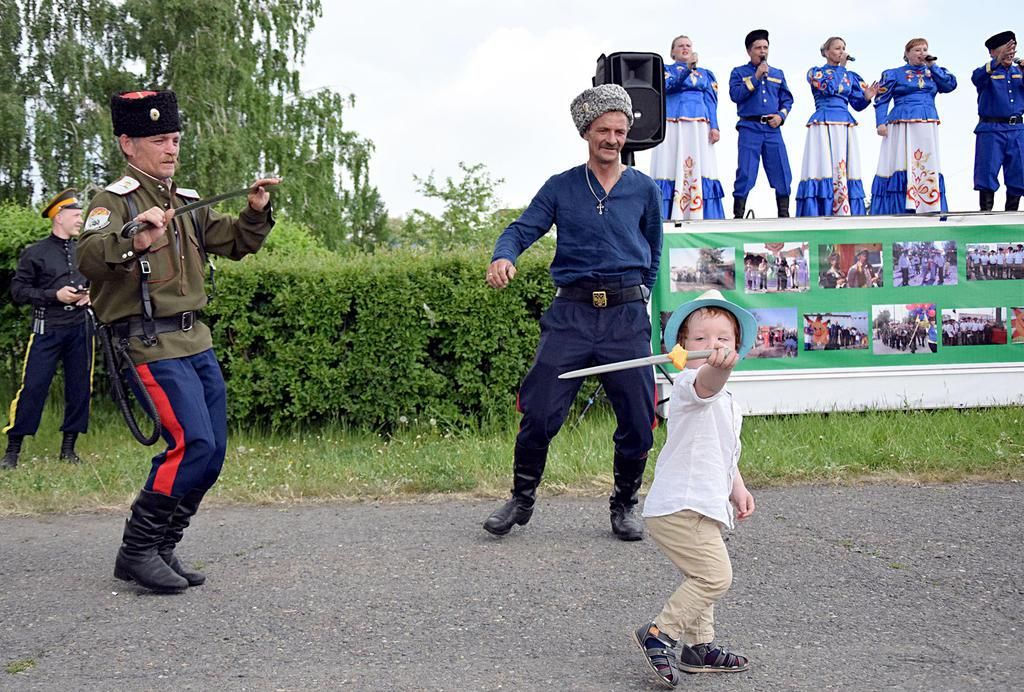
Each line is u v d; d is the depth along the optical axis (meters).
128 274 4.80
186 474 4.83
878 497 6.60
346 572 5.19
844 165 11.22
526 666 3.98
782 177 10.90
